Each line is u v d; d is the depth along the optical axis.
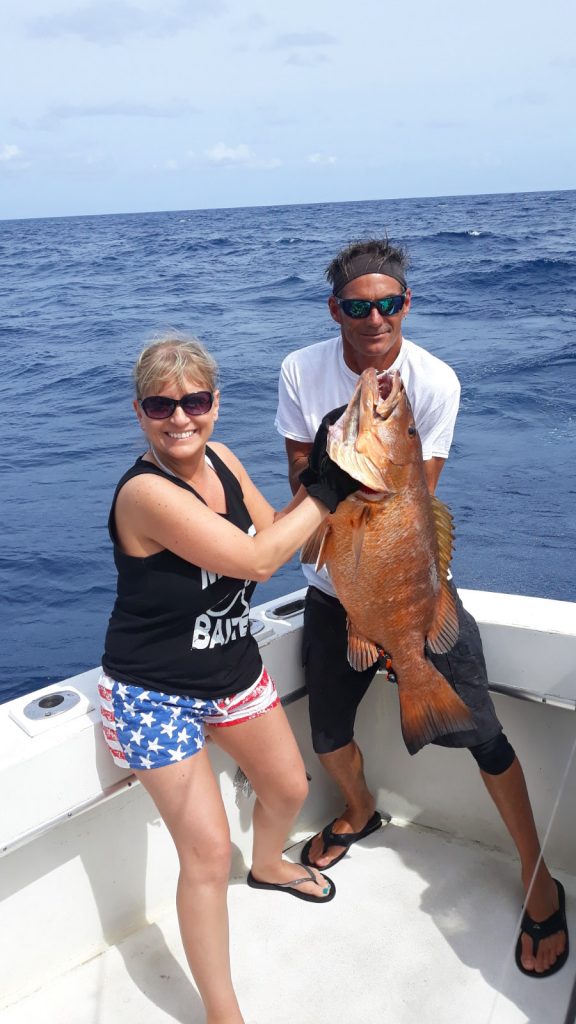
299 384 2.86
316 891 2.86
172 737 2.25
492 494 9.18
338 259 2.66
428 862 3.04
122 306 27.67
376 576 2.27
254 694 2.45
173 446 2.19
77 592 7.07
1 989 2.46
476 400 13.30
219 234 65.31
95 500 9.30
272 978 2.56
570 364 15.45
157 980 2.56
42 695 2.56
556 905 2.66
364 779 3.16
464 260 33.25
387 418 2.15
